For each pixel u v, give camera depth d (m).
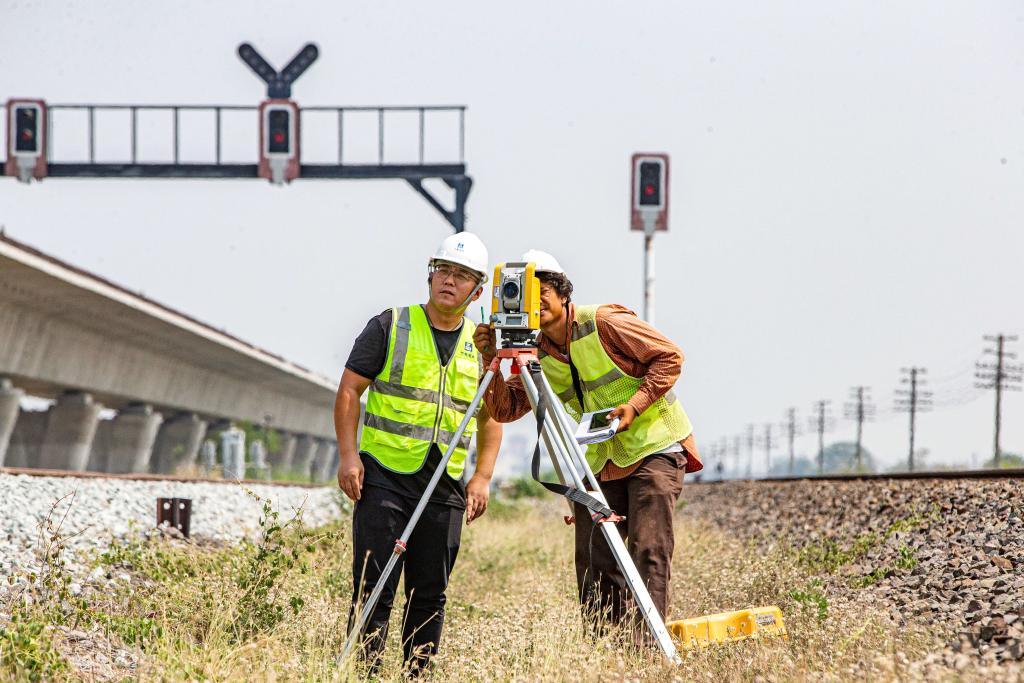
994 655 13.49
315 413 184.50
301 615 16.38
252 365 131.12
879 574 21.19
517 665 13.71
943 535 22.52
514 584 22.00
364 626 14.38
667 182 51.19
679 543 28.58
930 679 11.20
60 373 98.56
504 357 14.17
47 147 65.25
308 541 20.09
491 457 15.75
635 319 15.77
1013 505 22.22
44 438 116.00
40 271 75.44
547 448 14.67
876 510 29.02
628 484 16.19
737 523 41.06
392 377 14.86
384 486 14.71
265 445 155.62
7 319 84.62
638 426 16.00
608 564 16.11
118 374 111.25
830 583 22.48
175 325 100.44
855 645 13.84
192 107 65.88
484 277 15.15
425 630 14.97
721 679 12.73
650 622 13.29
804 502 37.47
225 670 12.76
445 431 15.01
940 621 16.34
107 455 130.38
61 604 16.00
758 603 19.62
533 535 36.09
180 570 19.42
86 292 83.50
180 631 15.12
